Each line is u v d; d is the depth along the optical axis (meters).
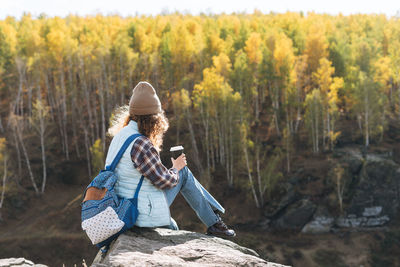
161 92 59.25
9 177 47.31
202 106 47.88
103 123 54.97
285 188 42.91
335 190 42.41
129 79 59.03
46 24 77.62
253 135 52.47
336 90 47.38
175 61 59.53
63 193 48.22
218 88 46.06
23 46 64.19
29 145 54.69
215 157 51.50
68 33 71.69
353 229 40.69
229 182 45.91
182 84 53.81
